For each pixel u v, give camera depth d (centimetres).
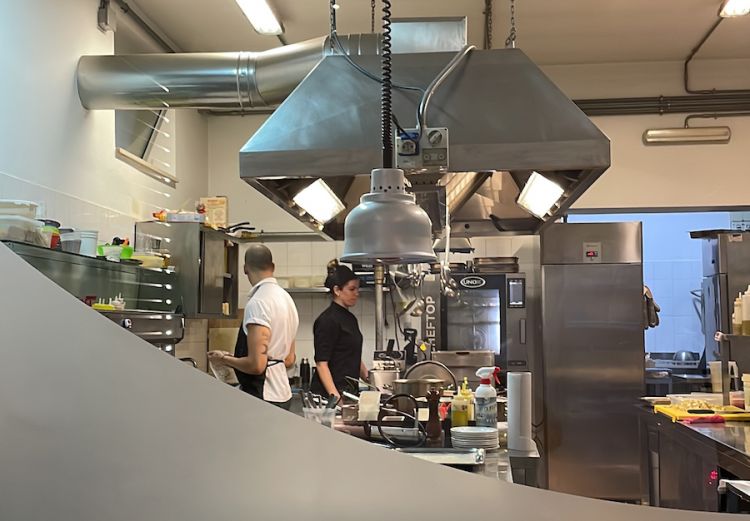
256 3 450
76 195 398
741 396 398
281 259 648
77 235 327
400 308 622
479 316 582
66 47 390
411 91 238
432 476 41
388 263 202
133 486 39
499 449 262
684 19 528
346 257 182
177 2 487
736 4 474
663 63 623
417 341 608
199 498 39
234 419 40
